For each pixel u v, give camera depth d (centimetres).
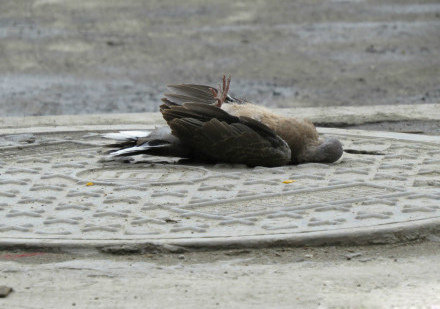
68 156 2728
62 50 6475
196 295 1642
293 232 1931
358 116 3519
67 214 2086
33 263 1836
